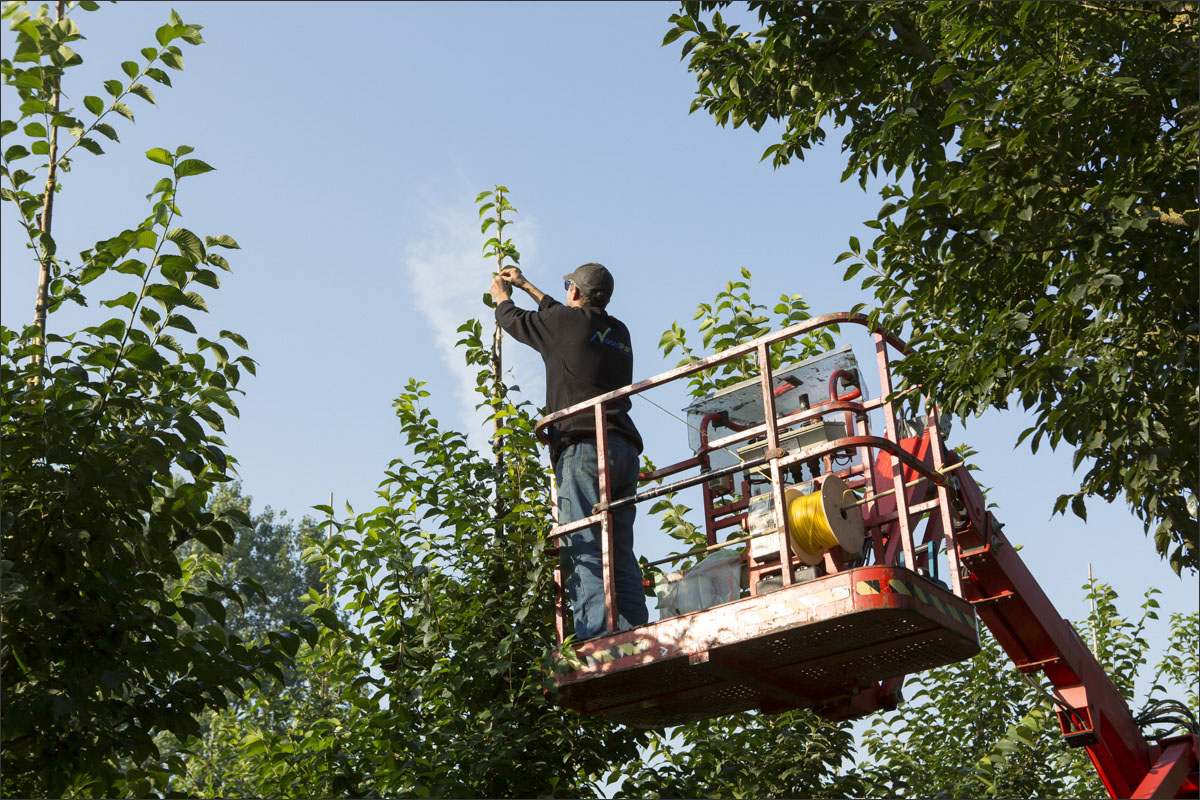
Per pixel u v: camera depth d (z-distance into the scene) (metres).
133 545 6.17
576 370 7.75
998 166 7.10
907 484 7.32
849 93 9.23
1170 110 7.37
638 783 9.77
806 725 10.94
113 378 6.03
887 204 7.30
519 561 9.01
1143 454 6.98
